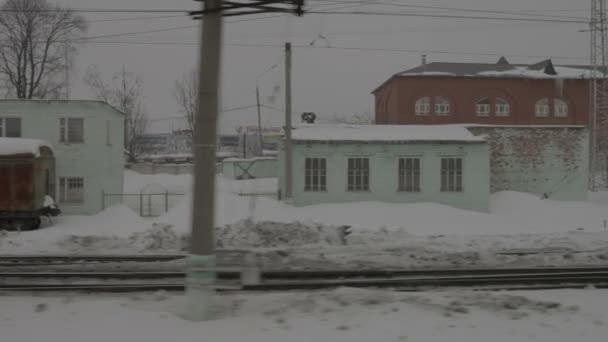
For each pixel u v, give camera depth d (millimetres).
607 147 44375
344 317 7664
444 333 7031
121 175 31516
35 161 24031
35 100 27844
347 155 27438
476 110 58781
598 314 8102
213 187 7809
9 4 49125
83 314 7844
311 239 16734
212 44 7820
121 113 31312
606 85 45219
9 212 23781
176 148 86500
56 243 15992
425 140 27531
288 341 6676
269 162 51062
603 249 15289
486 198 27688
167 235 16562
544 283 10867
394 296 8953
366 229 19469
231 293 9562
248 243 16203
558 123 59719
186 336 6836
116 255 13672
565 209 28516
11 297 9203
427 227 23438
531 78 59250
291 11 8180
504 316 7863
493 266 12758
